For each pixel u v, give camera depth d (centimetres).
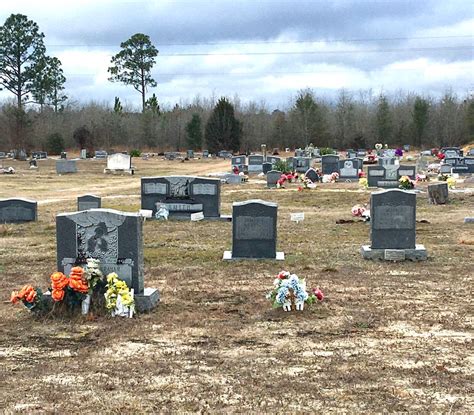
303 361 882
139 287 1168
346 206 2883
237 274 1462
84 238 1161
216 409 718
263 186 3847
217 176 4434
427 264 1552
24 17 8606
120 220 1150
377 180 3631
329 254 1683
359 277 1418
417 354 906
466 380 802
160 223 2338
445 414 696
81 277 1106
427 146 9950
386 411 705
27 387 794
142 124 9944
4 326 1071
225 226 2258
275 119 10312
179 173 5500
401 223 1609
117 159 5541
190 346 959
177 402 739
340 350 930
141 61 11238
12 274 1477
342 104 10412
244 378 815
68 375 838
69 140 9344
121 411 715
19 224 2373
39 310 1123
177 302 1217
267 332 1025
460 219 2338
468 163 4478
